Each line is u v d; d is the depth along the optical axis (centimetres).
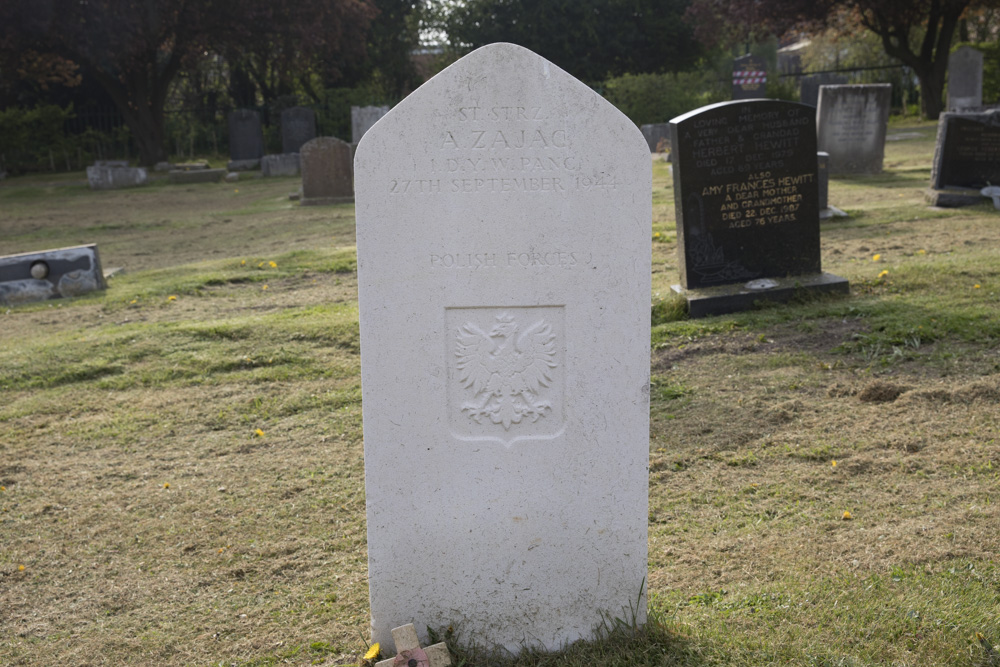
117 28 2495
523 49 276
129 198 2139
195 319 843
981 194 1194
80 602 364
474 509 303
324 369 676
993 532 366
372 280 287
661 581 353
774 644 295
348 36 3266
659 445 502
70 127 3369
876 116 1678
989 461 445
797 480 446
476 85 278
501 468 301
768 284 794
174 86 3722
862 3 2722
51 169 3130
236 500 459
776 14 2892
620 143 282
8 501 467
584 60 3716
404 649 292
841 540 374
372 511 302
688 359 664
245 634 334
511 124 280
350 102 3319
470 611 310
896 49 2941
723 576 352
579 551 308
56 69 2898
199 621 345
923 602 314
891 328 671
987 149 1204
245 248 1316
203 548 407
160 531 426
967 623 299
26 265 978
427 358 293
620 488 304
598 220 286
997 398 527
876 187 1509
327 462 504
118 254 1327
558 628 312
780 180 802
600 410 299
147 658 321
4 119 2961
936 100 2908
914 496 415
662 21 3659
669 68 3869
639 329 294
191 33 2739
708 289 800
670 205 1460
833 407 543
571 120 281
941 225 1098
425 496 302
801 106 792
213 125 3403
